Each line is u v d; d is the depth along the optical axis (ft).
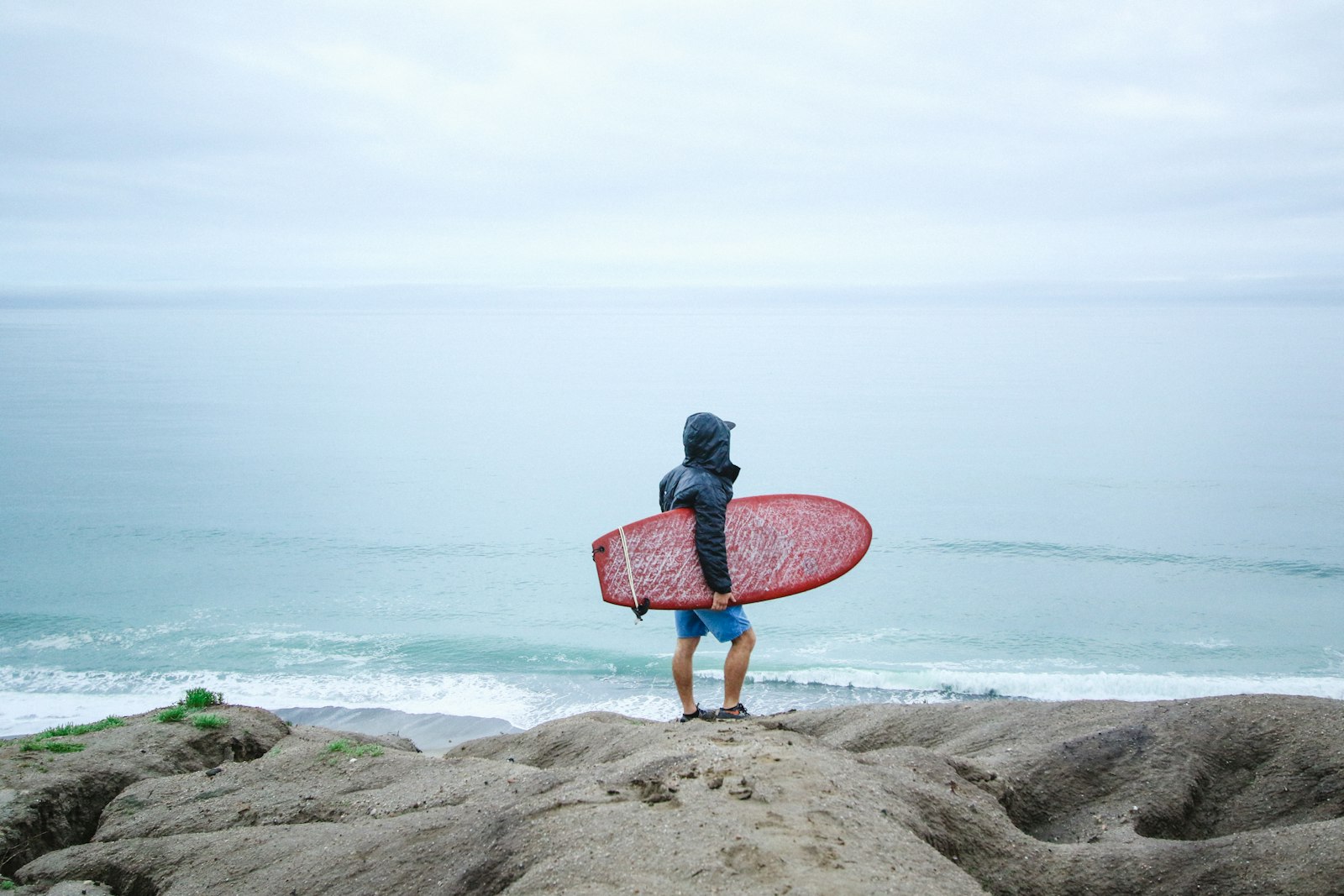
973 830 16.22
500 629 108.37
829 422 379.96
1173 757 20.74
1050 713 26.08
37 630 107.34
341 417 421.59
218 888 17.74
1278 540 164.45
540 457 307.37
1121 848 16.06
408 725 73.87
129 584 136.56
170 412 437.58
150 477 259.19
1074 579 134.72
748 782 15.03
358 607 121.70
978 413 405.80
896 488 232.94
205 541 173.88
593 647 99.30
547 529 189.26
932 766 18.51
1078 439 321.93
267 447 327.88
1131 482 236.84
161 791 24.34
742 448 308.81
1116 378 582.35
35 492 232.12
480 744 31.55
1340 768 19.58
